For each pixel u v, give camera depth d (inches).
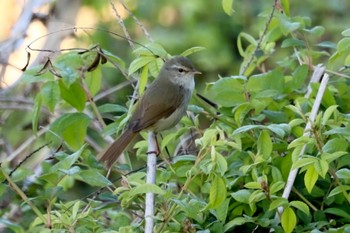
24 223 424.5
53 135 398.6
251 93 378.3
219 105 386.3
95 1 770.2
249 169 335.0
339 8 852.0
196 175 327.3
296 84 386.9
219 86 376.8
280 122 369.7
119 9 791.7
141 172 359.3
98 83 401.1
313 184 310.3
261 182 311.7
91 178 326.3
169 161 365.1
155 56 374.0
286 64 424.5
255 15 863.1
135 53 380.2
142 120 414.9
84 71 390.3
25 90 555.2
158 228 321.4
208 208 313.6
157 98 422.9
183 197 333.4
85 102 396.5
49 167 374.9
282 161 343.6
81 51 398.0
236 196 316.5
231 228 348.2
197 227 329.4
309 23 416.2
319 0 854.5
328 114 321.7
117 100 555.2
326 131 327.6
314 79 391.5
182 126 433.1
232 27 860.0
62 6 565.6
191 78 435.5
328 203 338.6
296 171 330.6
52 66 375.9
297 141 313.7
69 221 328.2
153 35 836.6
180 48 838.5
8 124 555.2
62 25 560.7
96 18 776.9
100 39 767.7
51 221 329.7
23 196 341.4
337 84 394.0
